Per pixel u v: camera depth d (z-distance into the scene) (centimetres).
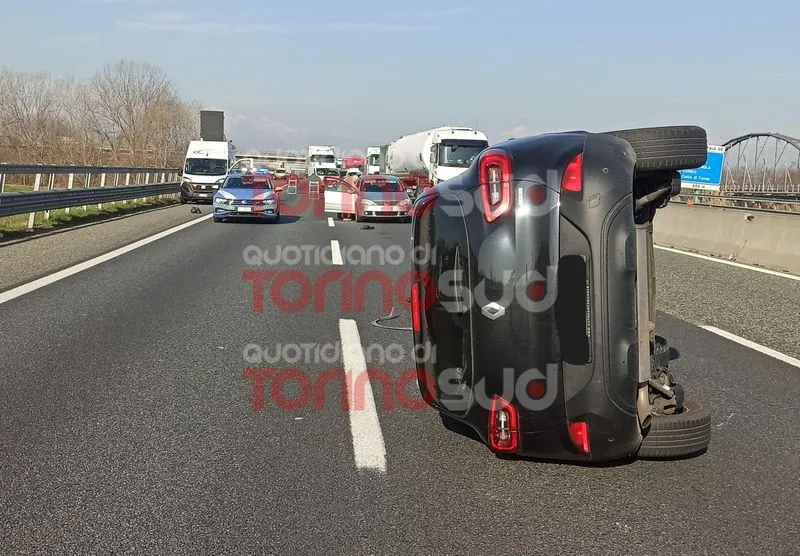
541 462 434
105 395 540
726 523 360
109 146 6644
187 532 343
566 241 373
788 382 612
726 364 666
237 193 2177
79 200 1848
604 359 372
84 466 414
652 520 362
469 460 435
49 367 605
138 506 368
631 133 423
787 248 1350
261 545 332
